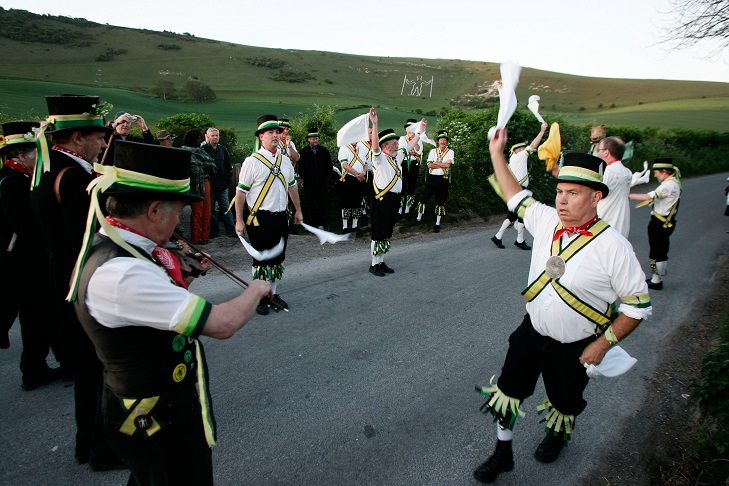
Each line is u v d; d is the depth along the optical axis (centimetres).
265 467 287
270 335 455
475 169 1162
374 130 588
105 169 169
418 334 471
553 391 265
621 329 231
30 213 320
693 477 291
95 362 271
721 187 1802
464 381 391
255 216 482
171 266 187
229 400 351
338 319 497
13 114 2241
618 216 435
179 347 183
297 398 357
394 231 911
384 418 339
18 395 346
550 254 250
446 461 301
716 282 683
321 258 712
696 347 475
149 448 180
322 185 829
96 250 168
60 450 294
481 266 712
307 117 1125
